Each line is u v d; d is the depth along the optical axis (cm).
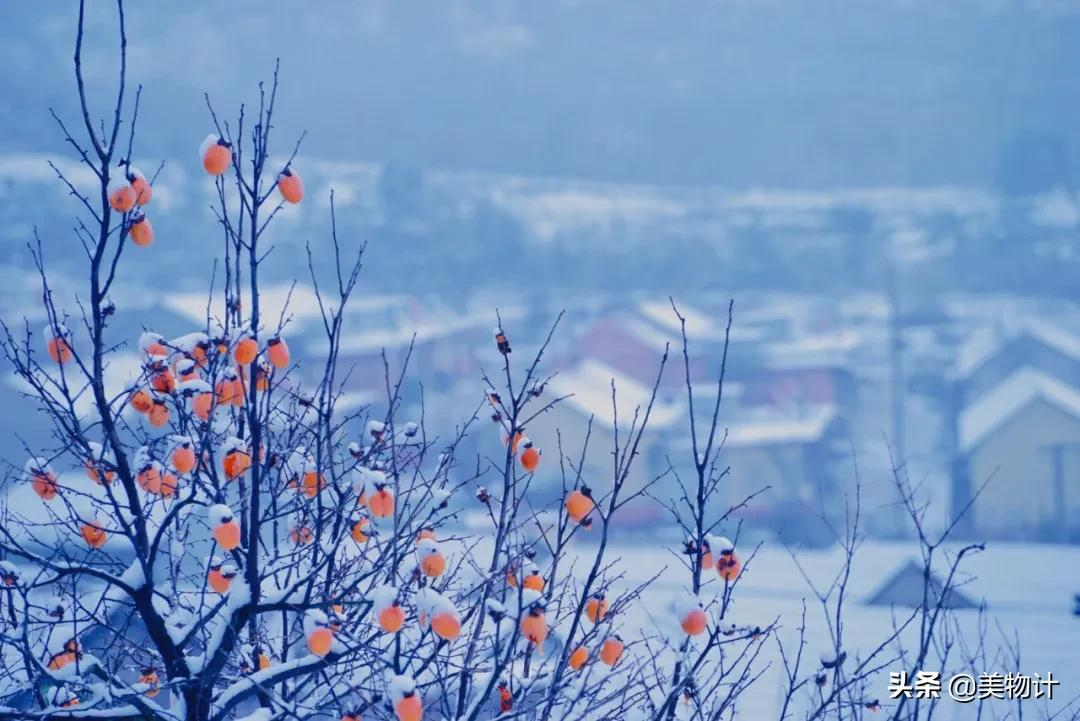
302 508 1145
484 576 1134
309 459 1148
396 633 1012
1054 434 9625
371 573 1059
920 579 3912
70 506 1116
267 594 1191
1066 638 3072
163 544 1377
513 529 1116
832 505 8694
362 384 9506
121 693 1046
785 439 9225
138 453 1116
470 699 1100
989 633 3172
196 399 1090
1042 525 9456
